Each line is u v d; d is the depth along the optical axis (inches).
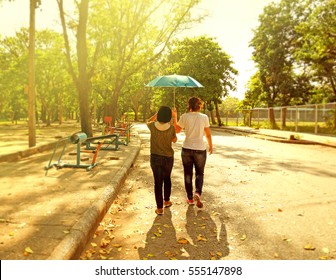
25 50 1803.6
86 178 298.8
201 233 186.4
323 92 1742.1
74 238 156.0
